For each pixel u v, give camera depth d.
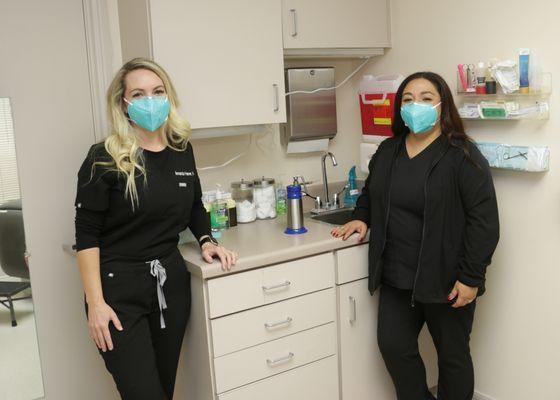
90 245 1.76
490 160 2.28
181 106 2.13
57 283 2.34
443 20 2.46
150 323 1.93
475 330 2.54
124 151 1.75
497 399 2.49
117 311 1.80
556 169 2.11
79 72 2.31
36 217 2.27
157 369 1.93
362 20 2.64
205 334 1.96
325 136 2.88
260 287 2.02
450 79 2.47
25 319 2.28
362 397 2.39
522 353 2.35
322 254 2.19
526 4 2.13
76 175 2.35
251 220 2.56
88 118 2.35
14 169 2.21
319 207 2.76
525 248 2.27
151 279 1.85
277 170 2.83
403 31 2.68
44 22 2.22
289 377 2.15
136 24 2.16
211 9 2.16
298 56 2.56
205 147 2.59
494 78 2.20
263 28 2.30
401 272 2.16
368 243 2.33
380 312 2.30
